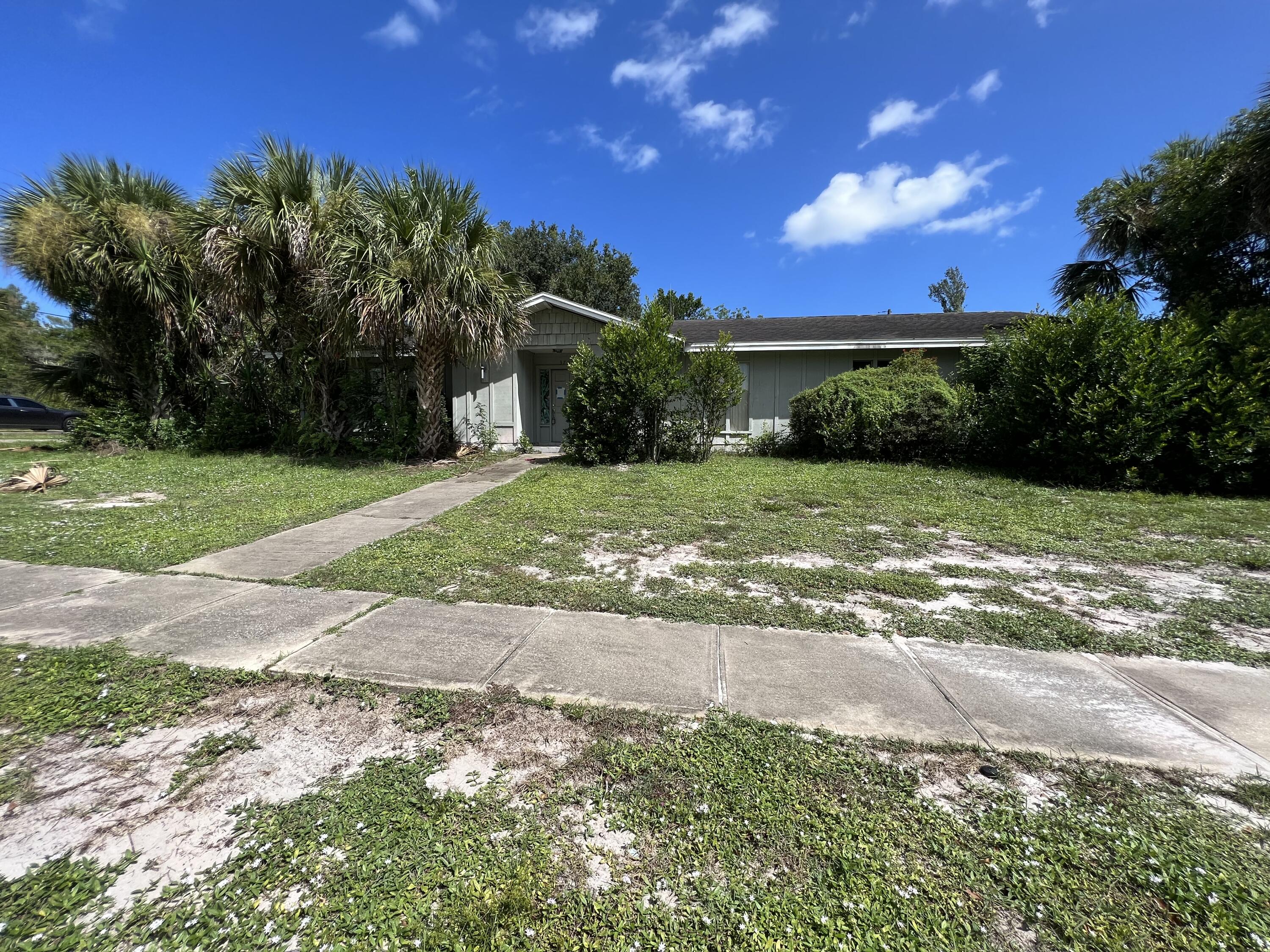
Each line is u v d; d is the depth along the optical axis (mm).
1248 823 2027
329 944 1581
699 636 3559
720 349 11555
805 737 2523
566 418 12000
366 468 10438
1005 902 1719
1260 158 9305
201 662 3174
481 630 3613
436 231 9656
